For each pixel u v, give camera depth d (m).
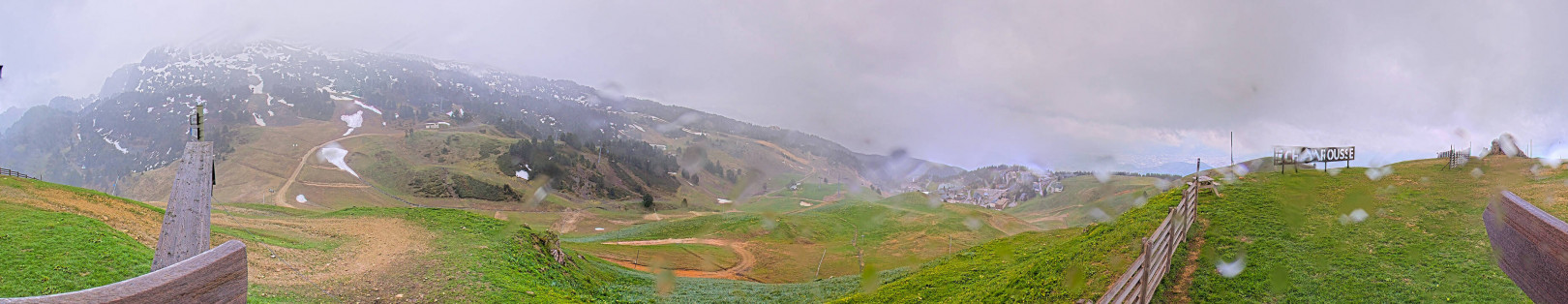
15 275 24.09
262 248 34.38
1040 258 29.95
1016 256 35.09
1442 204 26.05
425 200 187.00
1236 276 21.83
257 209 56.56
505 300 30.64
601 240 100.44
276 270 30.80
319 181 199.38
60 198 38.97
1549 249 4.04
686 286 47.06
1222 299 20.45
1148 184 151.50
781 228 106.00
